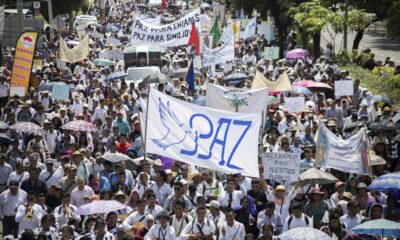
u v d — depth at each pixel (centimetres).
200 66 3619
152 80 3184
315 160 1984
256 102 2127
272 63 4356
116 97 3144
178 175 1959
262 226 1612
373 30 7700
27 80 2986
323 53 5512
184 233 1605
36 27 4809
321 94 2964
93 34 5694
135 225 1639
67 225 1575
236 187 1806
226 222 1617
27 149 2228
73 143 2284
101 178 1934
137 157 2222
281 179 1845
